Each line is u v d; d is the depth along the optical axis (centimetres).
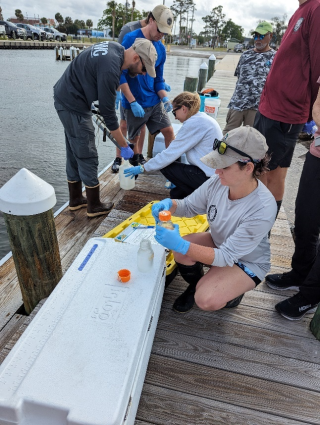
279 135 229
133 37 320
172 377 160
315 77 203
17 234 176
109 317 134
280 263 245
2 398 106
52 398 105
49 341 123
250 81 421
